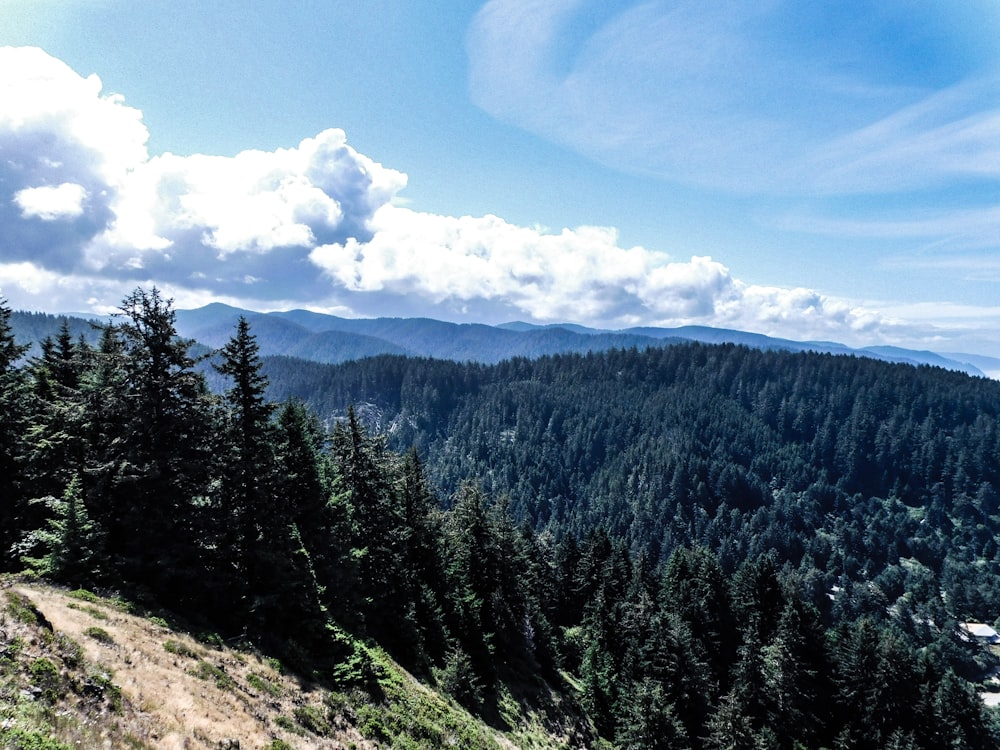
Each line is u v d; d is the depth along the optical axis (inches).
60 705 460.8
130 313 866.1
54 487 951.0
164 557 879.7
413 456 1844.2
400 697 1015.0
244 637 876.0
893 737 1849.2
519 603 1925.4
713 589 2463.1
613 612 2153.1
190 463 920.3
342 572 1181.7
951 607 5585.6
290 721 716.7
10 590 610.5
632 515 7357.3
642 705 1579.7
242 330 1012.5
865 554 6737.2
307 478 1184.8
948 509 7854.3
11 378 1054.4
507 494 2224.4
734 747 1513.3
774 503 7554.1
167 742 515.5
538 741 1417.3
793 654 1971.0
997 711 3218.5
